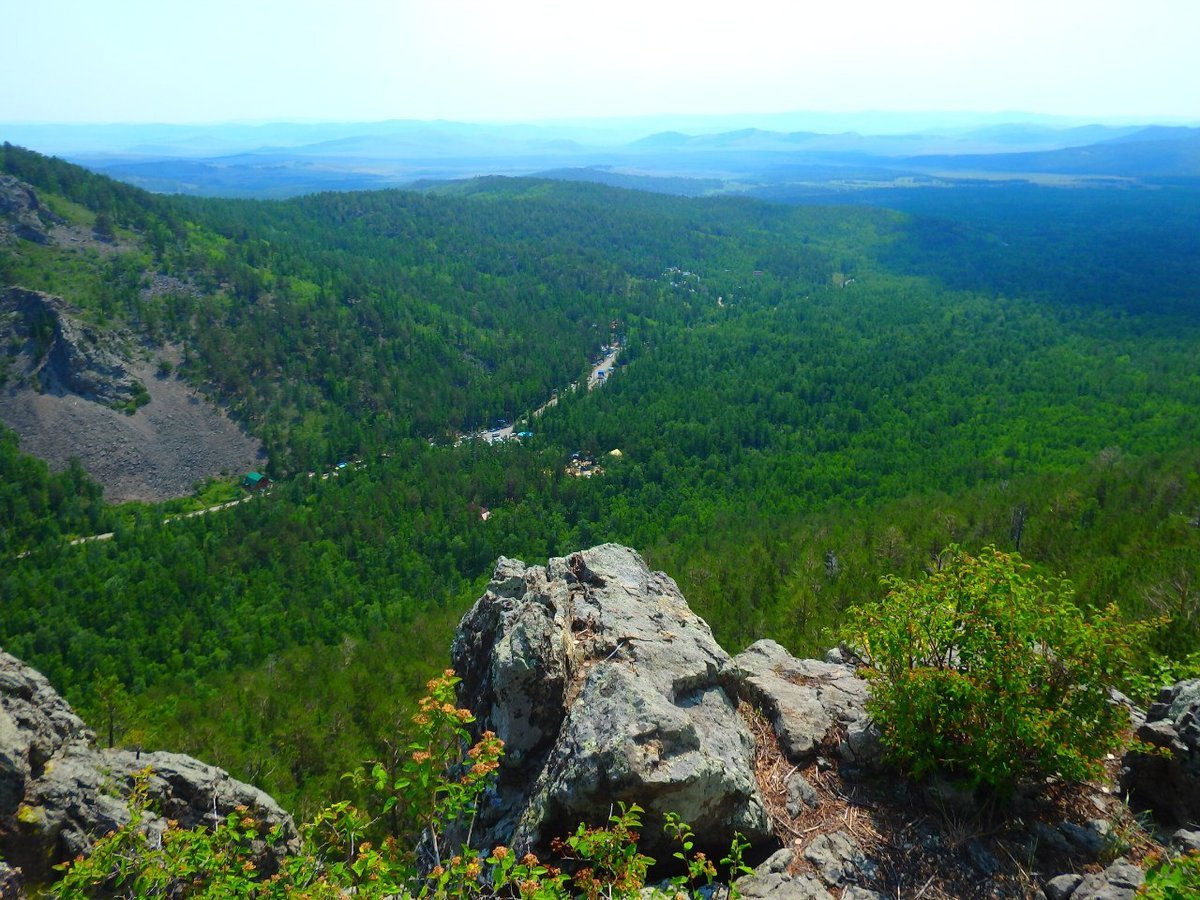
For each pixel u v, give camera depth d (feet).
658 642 42.34
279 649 275.80
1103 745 35.29
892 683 38.01
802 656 108.27
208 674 257.34
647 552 281.95
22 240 552.82
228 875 27.61
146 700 189.57
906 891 31.30
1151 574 112.06
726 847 33.30
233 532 370.73
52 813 43.91
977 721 35.09
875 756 38.60
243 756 131.03
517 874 23.81
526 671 37.32
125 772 49.83
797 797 36.42
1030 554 167.63
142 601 306.76
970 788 34.88
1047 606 36.63
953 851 33.40
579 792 31.60
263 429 497.05
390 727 137.39
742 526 312.91
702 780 32.09
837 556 191.42
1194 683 39.63
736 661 51.01
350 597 314.96
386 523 375.86
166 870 28.63
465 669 46.39
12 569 344.69
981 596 36.65
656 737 33.17
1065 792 36.45
